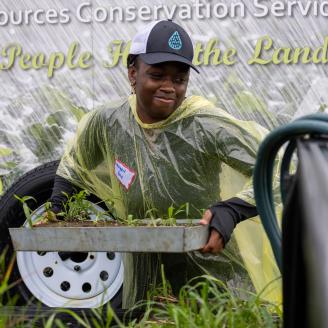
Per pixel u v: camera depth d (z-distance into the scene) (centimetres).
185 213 552
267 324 418
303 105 725
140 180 552
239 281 568
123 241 472
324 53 719
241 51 731
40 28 764
